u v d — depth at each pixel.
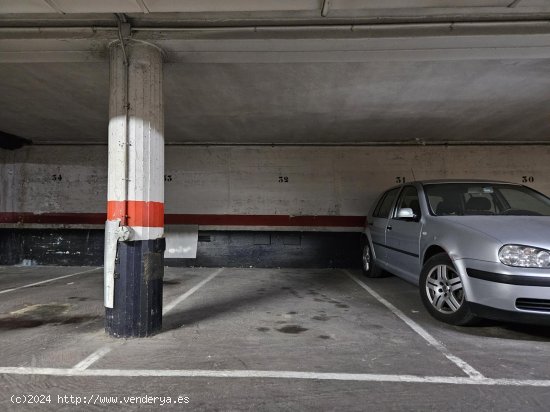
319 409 2.55
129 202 3.98
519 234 3.89
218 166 9.46
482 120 7.52
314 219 9.38
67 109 6.82
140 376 3.05
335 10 3.77
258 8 3.46
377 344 3.80
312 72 5.17
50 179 9.56
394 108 6.75
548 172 9.29
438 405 2.61
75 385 2.89
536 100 6.34
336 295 6.12
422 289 4.75
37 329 4.29
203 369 3.19
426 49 4.24
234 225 9.38
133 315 3.97
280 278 7.79
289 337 4.02
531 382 2.94
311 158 9.45
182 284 7.09
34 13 3.82
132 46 4.05
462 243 4.18
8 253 9.56
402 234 5.64
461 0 3.40
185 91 5.87
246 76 5.29
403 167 9.40
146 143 4.07
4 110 6.88
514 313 3.66
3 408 2.56
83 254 9.49
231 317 4.80
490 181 5.70
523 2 3.47
